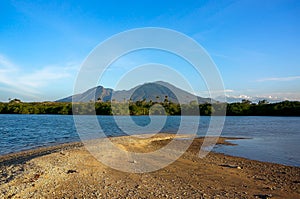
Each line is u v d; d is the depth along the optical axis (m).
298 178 13.84
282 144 28.11
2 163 16.59
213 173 14.45
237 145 27.25
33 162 14.56
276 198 10.39
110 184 11.91
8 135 38.97
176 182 12.44
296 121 74.62
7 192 9.91
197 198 10.20
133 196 10.37
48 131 44.59
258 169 15.90
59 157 16.38
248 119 86.69
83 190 10.98
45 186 11.12
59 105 115.62
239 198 10.27
